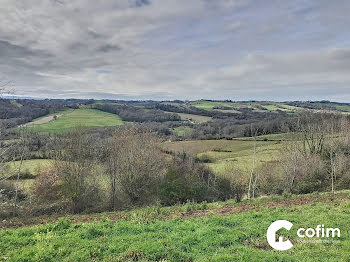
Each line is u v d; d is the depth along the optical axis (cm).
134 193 2233
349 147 3353
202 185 2489
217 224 1098
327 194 1794
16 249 847
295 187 2675
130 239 918
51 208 1972
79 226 1082
